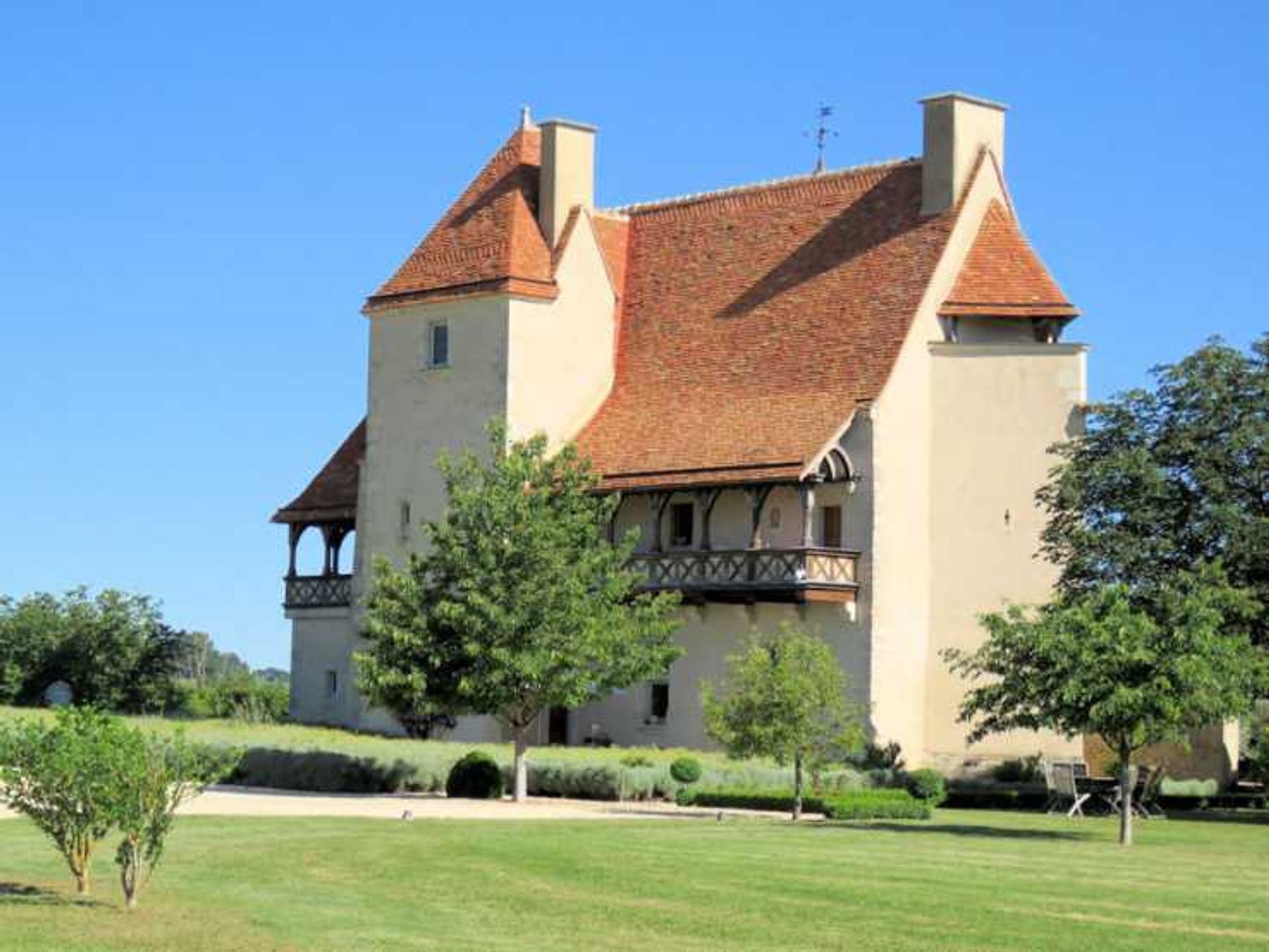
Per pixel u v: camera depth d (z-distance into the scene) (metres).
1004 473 54.59
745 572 54.06
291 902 23.80
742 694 38.34
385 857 27.95
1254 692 40.59
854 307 56.56
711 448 55.69
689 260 62.25
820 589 52.78
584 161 61.72
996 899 24.27
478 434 59.41
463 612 41.81
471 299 59.81
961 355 55.22
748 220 61.75
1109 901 24.28
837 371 55.31
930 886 25.41
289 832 31.30
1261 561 46.56
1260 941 21.33
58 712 24.12
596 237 61.62
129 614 70.50
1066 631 34.38
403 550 61.06
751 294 59.66
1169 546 47.44
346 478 65.56
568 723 58.66
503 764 44.59
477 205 62.00
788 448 53.69
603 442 58.97
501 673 41.47
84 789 23.14
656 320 61.44
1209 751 57.31
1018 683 34.66
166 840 29.48
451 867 26.94
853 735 38.28
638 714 57.25
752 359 57.88
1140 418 49.91
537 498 42.88
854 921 22.55
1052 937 21.53
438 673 42.56
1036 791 48.94
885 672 53.50
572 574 42.44
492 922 22.52
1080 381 54.38
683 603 55.50
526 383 59.22
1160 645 33.91
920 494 54.94
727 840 31.33
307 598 64.88
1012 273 55.88
